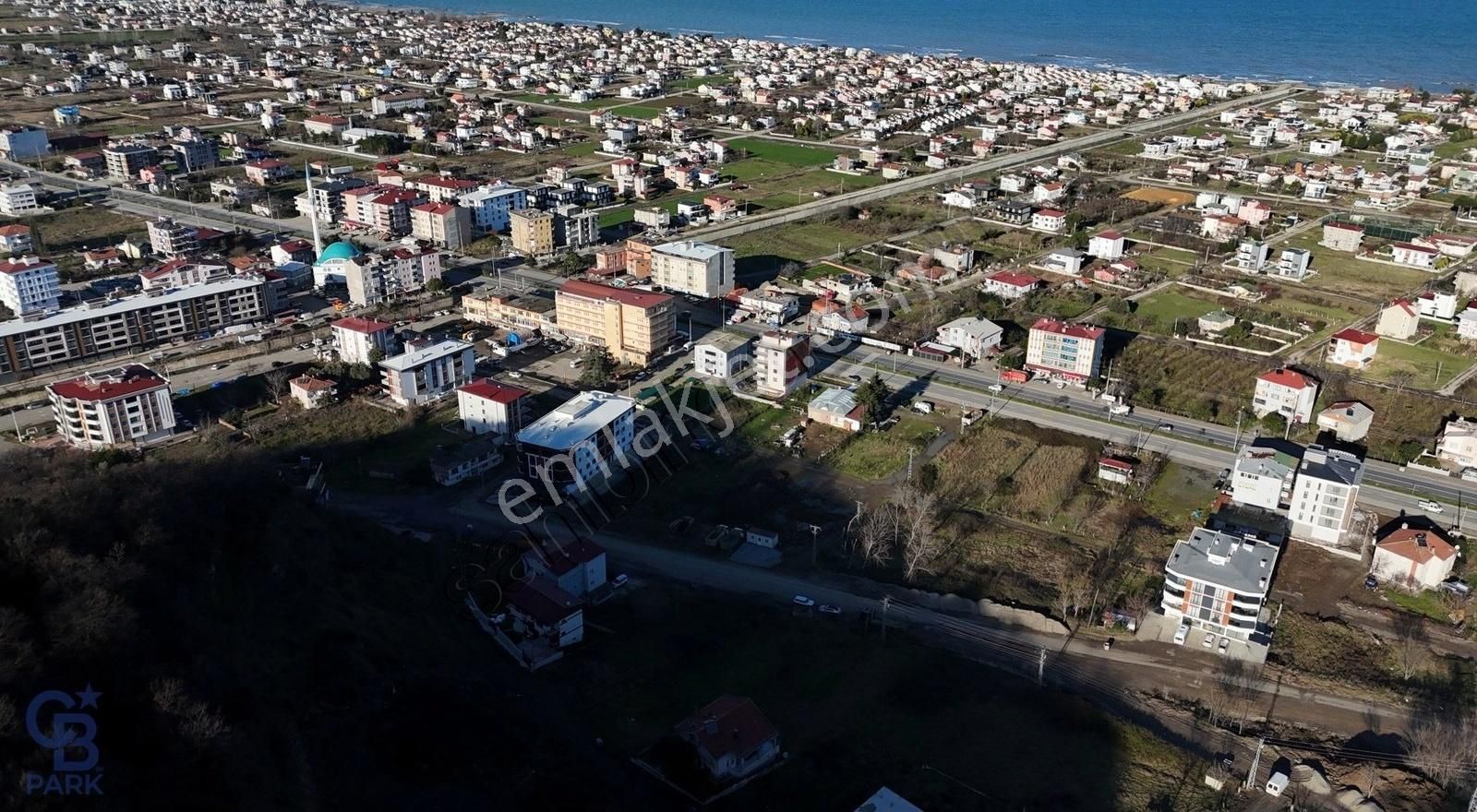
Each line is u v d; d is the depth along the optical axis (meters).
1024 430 196.62
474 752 109.75
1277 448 179.75
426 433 192.62
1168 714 125.06
